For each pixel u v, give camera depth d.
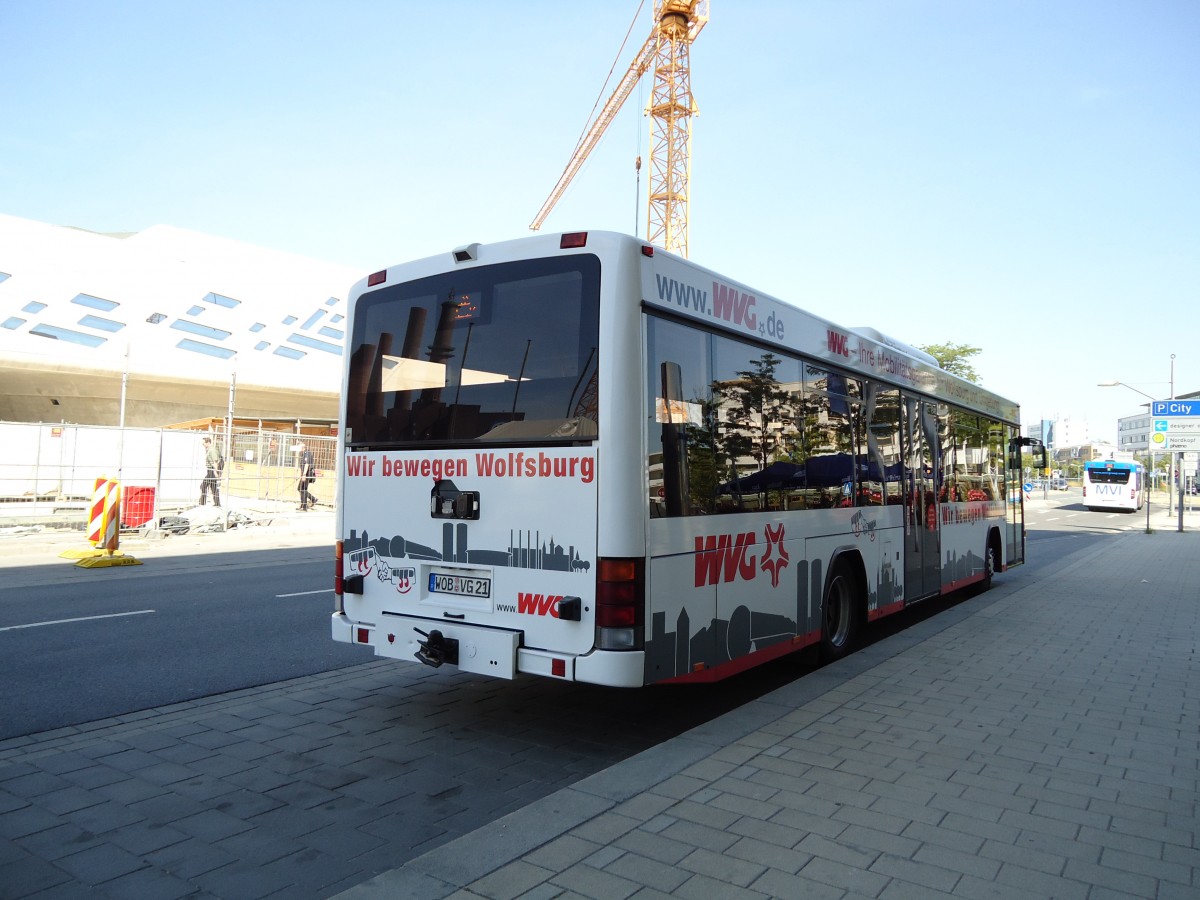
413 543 5.82
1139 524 36.62
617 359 5.00
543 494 5.20
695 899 3.27
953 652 8.08
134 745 5.39
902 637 8.91
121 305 47.47
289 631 9.00
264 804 4.47
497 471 5.41
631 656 4.90
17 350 40.84
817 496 7.19
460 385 5.66
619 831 3.88
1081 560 18.61
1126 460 50.62
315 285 57.12
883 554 8.52
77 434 19.00
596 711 6.39
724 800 4.26
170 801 4.49
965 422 11.49
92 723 5.82
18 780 4.76
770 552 6.39
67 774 4.87
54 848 3.91
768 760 4.88
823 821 4.02
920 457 9.72
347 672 7.40
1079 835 3.90
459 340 5.70
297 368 51.69
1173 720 5.81
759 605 6.23
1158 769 4.82
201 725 5.83
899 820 4.04
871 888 3.37
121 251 49.72
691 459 5.50
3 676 7.00
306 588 12.10
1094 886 3.41
